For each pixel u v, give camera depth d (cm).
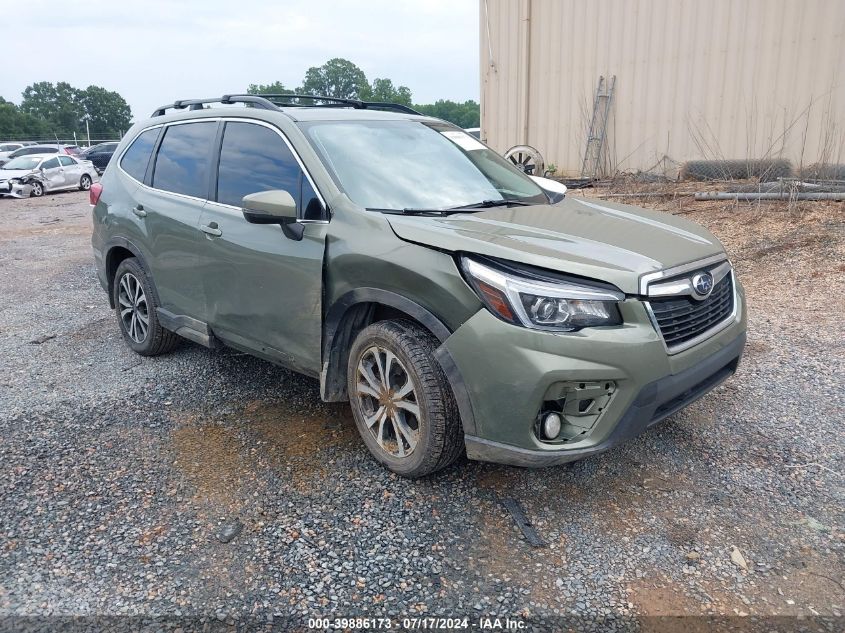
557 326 262
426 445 296
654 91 1096
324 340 337
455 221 315
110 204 491
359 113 408
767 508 292
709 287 300
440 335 282
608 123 1155
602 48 1141
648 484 312
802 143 959
